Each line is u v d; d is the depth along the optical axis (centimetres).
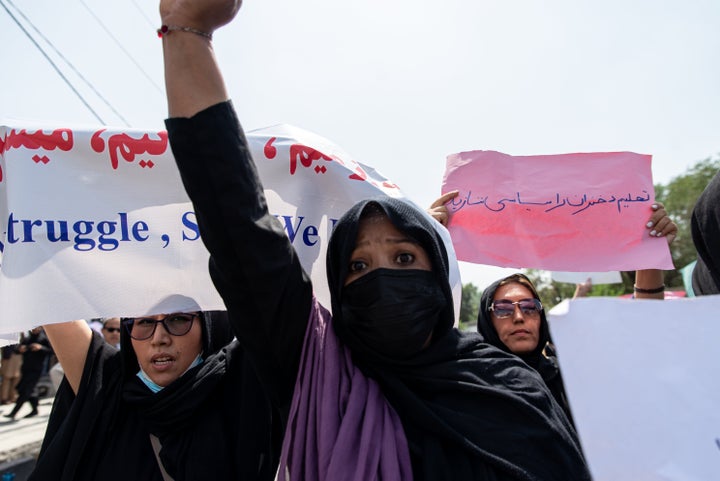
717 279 167
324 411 111
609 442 83
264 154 176
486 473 105
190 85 111
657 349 88
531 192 228
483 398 117
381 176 194
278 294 114
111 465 155
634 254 217
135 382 167
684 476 81
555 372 231
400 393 116
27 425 627
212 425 159
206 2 111
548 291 2447
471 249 222
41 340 703
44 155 155
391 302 118
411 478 104
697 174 2853
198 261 162
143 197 162
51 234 150
